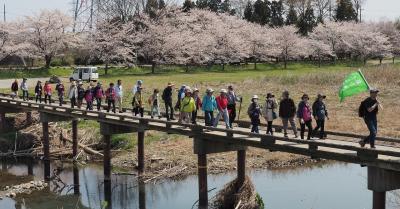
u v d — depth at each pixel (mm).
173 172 24484
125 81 52156
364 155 13789
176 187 22906
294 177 23953
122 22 74062
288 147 16078
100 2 76250
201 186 19453
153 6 76500
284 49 83000
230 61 77438
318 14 109750
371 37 88625
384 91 39656
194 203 20094
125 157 27547
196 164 25531
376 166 13523
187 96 20469
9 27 67375
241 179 19328
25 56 68812
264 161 26453
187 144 28469
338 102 37594
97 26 67688
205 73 66438
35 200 22000
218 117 19219
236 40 76812
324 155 15023
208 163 25672
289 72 67250
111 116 24812
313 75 48562
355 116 33062
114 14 75312
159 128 21531
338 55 97188
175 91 43844
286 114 17328
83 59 76062
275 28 91500
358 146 14531
